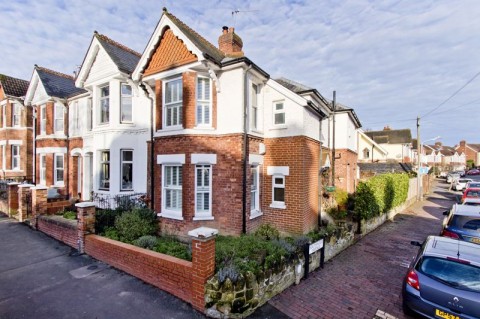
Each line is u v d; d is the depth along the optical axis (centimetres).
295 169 982
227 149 912
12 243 917
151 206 1058
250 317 532
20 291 599
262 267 588
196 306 536
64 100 1567
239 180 891
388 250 976
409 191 2056
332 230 922
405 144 4044
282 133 1018
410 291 516
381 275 753
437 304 479
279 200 1035
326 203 1230
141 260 655
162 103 983
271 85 1035
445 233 796
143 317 507
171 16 940
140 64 1017
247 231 912
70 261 767
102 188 1217
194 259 541
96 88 1238
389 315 556
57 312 519
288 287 663
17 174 1959
